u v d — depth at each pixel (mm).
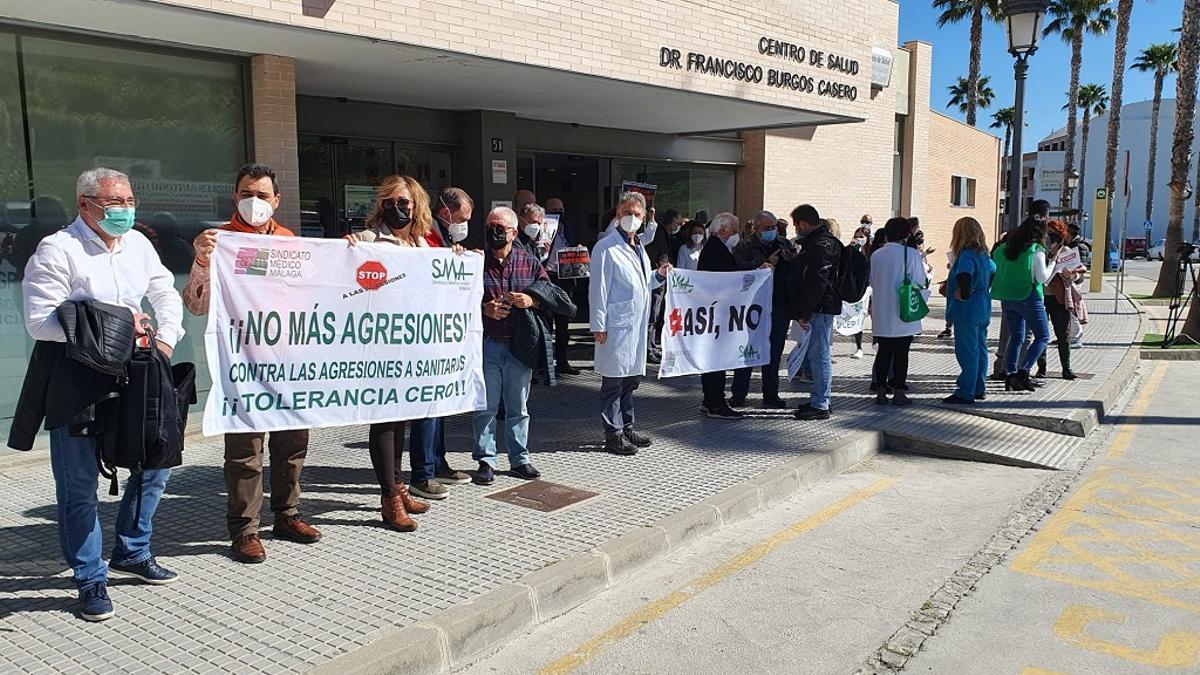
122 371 3484
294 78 7926
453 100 10453
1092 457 7102
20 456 6145
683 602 4250
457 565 4281
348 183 10578
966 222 8227
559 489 5598
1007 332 9273
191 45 6977
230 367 4176
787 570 4660
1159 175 74625
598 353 6352
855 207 17984
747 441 6898
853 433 7203
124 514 3975
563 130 13031
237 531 4324
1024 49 9398
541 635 3914
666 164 15039
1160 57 59969
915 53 19312
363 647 3395
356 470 5934
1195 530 5301
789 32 10914
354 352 4574
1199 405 9133
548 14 8109
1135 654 3703
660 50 9281
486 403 5418
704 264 7402
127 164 6840
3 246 6242
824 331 7594
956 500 5957
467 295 5086
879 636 3887
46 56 6355
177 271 7176
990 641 3830
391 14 6891
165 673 3189
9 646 3398
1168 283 21953
